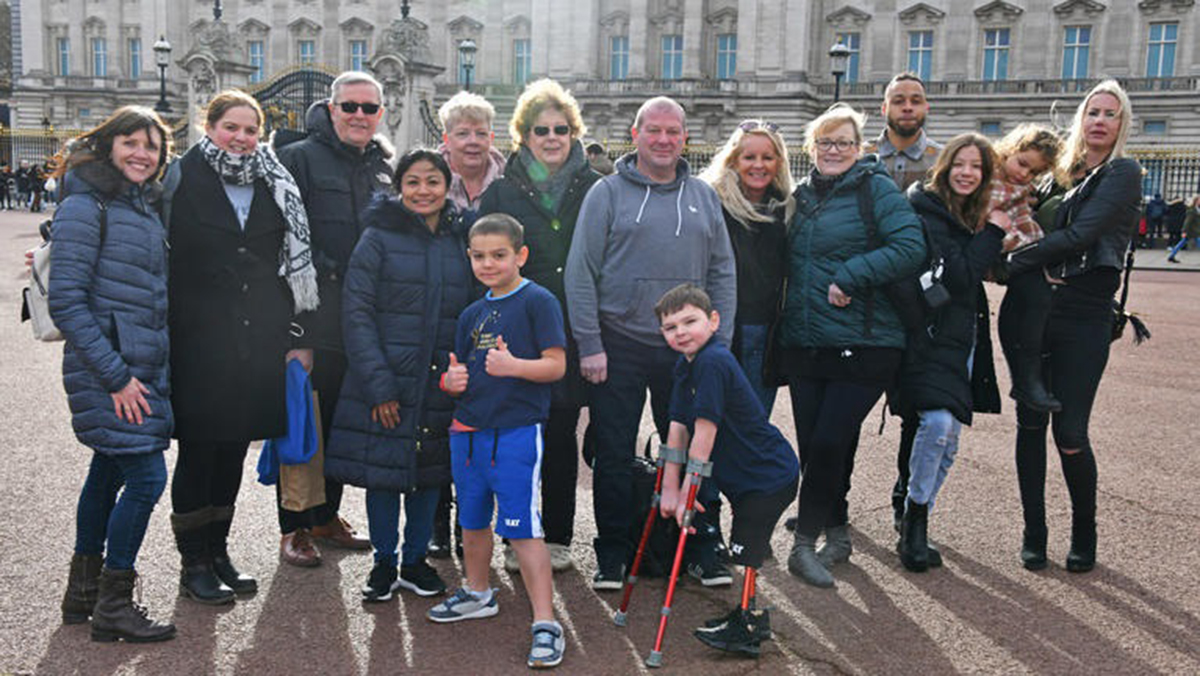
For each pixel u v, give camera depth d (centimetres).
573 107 580
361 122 583
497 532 476
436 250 534
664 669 456
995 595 550
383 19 6075
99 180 464
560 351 486
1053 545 631
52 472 729
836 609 530
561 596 544
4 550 577
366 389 513
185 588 526
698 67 5278
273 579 558
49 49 6475
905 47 5109
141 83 6288
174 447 841
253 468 768
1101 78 4769
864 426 973
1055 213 602
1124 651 480
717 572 561
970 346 588
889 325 562
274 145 634
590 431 602
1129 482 765
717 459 492
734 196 607
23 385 1036
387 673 446
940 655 475
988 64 5003
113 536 468
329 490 609
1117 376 1245
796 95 4997
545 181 588
